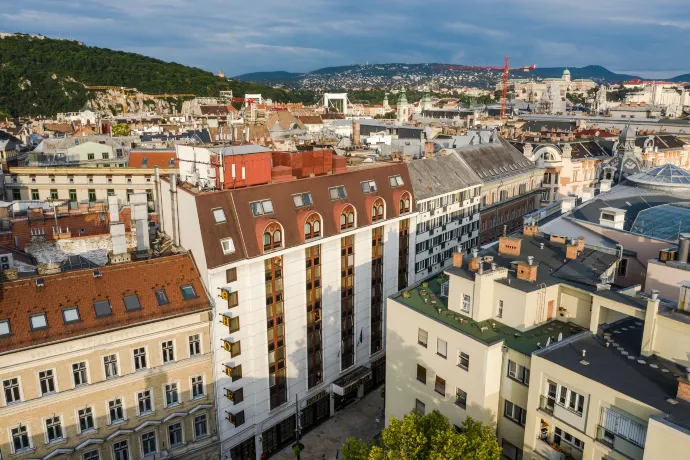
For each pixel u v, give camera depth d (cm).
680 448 3509
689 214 7400
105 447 5838
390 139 17412
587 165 17388
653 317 4441
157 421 6119
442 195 10944
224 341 6419
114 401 5859
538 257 6344
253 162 7138
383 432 4566
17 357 5225
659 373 4262
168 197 7231
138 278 6138
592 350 4684
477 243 12812
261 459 7200
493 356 5097
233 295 6506
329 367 8056
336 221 7662
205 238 6309
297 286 7288
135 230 7500
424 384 5869
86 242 7594
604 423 4150
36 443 5456
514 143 18075
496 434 5325
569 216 7950
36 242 7400
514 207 14500
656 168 9556
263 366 7031
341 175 7962
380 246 8562
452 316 5716
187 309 6144
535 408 4688
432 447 4328
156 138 19575
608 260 6194
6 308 5394
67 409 5572
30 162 15750
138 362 5950
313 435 7794
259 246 6706
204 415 6512
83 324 5584
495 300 5594
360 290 8325
